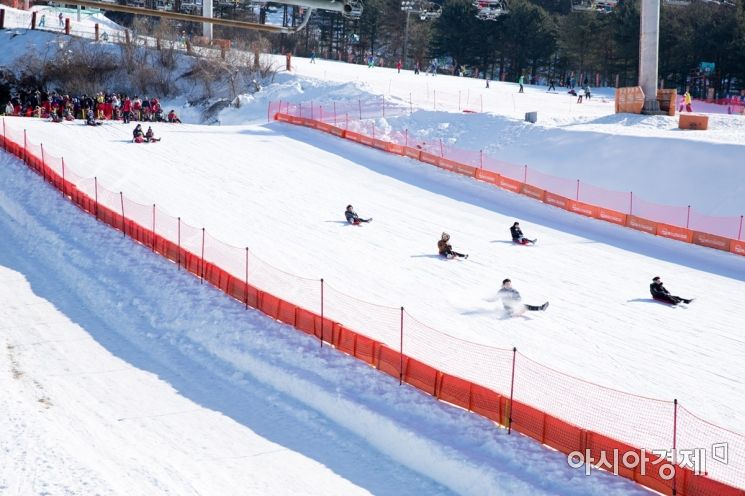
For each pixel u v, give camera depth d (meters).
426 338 19.17
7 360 17.45
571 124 45.84
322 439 14.85
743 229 32.59
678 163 37.31
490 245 28.88
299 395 16.30
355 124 50.16
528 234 30.77
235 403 16.22
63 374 17.00
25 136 35.47
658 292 23.58
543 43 105.81
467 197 35.72
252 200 32.53
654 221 32.38
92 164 35.03
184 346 18.70
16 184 30.48
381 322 20.09
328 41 126.94
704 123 42.28
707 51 89.50
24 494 11.32
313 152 42.44
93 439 13.85
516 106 59.16
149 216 28.31
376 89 59.53
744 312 23.17
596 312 22.38
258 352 17.77
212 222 28.75
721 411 16.19
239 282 20.44
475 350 18.64
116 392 16.33
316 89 60.25
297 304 20.78
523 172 41.09
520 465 13.10
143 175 34.53
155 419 15.23
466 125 48.06
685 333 21.03
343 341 17.61
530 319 21.42
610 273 26.50
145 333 19.45
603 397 16.44
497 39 107.44
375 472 13.79
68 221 26.78
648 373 18.11
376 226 30.30
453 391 15.25
